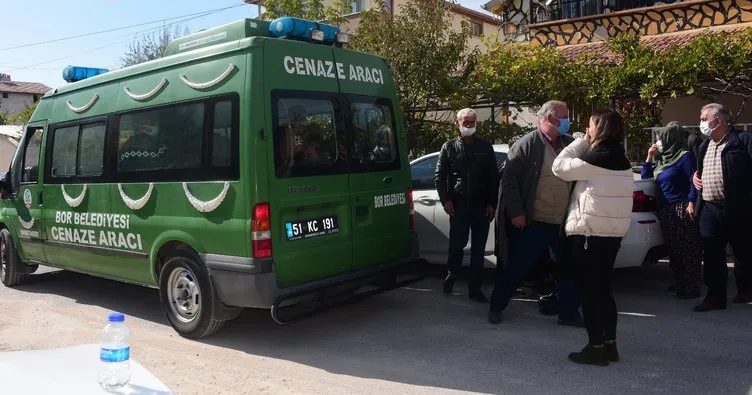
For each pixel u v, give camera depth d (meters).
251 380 4.58
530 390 4.25
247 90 4.92
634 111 11.74
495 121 12.09
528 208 5.36
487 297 6.72
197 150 5.29
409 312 6.28
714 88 10.40
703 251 6.00
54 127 7.08
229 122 5.04
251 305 4.96
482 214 6.26
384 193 5.92
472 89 11.27
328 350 5.23
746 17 12.66
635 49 10.06
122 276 6.30
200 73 5.32
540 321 5.86
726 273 5.92
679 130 6.26
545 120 5.32
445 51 11.30
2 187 7.80
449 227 6.86
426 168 7.49
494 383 4.39
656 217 6.36
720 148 5.71
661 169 6.32
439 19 11.41
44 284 8.18
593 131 4.44
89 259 6.65
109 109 6.26
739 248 5.95
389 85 6.23
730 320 5.64
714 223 5.79
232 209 4.98
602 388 4.24
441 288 7.18
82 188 6.54
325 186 5.34
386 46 11.20
